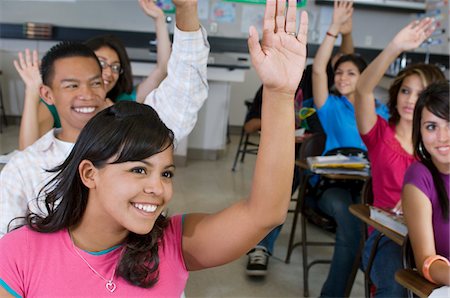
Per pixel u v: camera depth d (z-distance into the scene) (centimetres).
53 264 98
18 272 97
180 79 156
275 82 97
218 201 418
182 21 148
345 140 313
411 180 175
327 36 304
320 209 277
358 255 235
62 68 149
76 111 150
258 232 106
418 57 691
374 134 233
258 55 96
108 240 101
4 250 98
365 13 704
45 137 144
